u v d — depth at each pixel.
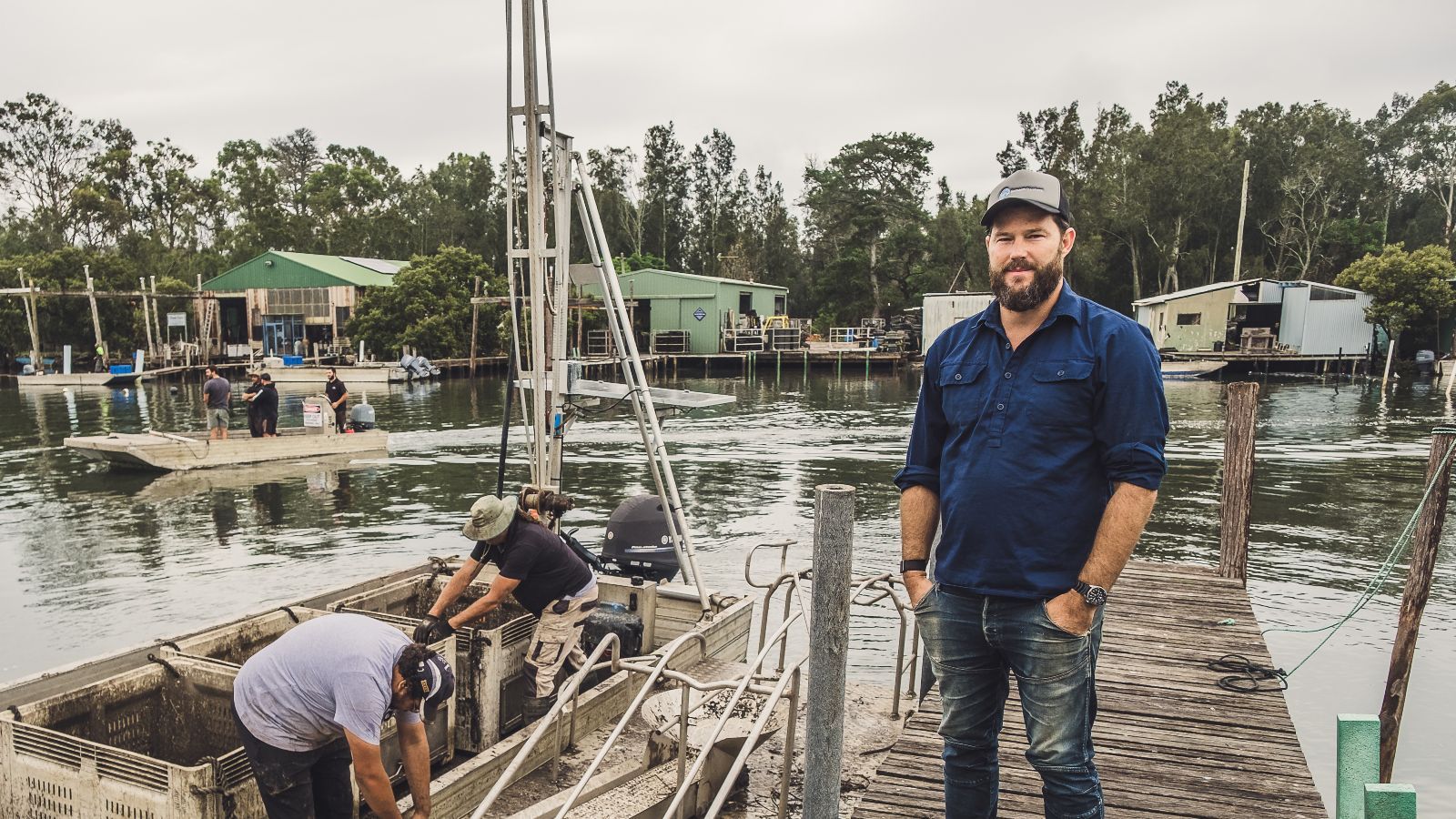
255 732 3.29
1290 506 14.41
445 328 43.97
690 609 6.66
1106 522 2.13
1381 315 39.06
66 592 9.80
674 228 78.94
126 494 15.40
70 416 27.39
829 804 2.25
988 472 2.27
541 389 6.93
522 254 7.03
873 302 62.22
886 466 18.67
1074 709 2.24
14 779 4.05
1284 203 54.62
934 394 2.55
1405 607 6.00
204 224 73.62
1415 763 6.12
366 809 4.11
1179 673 4.64
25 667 7.60
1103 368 2.15
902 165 64.12
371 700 3.21
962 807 2.54
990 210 2.25
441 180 86.81
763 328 49.34
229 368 44.88
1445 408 28.41
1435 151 67.12
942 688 2.51
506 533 5.12
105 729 4.41
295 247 73.19
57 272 45.91
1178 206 52.34
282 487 16.12
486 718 5.02
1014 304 2.23
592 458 19.73
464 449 20.78
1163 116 55.94
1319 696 7.19
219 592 9.81
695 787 4.07
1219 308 42.62
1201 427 24.19
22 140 68.06
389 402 32.34
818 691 2.23
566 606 5.29
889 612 9.27
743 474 17.72
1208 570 6.84
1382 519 13.56
